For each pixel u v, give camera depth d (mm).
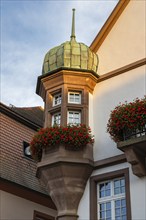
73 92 13492
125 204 11328
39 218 16938
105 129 12750
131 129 11133
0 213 15086
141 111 11000
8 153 16453
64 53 13719
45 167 12180
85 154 12188
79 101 13422
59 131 12234
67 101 13117
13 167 16281
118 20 14203
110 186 11891
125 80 13031
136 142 10688
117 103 12883
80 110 13164
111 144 12336
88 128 12555
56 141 12133
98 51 14227
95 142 12734
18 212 15828
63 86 13297
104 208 11758
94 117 13211
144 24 13500
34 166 17594
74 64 13562
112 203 11617
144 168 11023
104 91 13375
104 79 13555
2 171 15547
